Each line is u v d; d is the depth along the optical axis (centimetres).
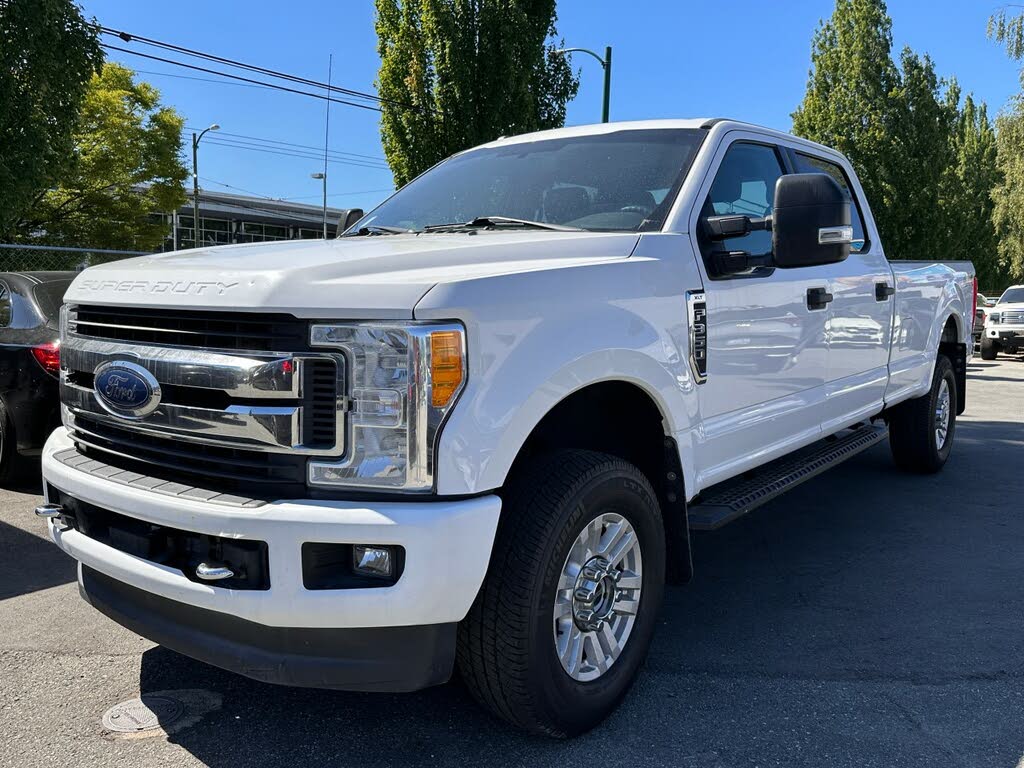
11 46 991
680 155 355
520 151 403
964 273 656
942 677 314
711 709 290
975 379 1515
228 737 271
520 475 258
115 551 255
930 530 507
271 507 223
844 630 358
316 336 225
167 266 264
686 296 312
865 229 496
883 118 2139
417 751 263
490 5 1350
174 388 246
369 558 223
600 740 270
